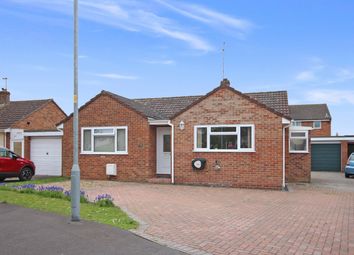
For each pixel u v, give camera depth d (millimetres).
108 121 21625
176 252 6945
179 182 19859
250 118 18781
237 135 18984
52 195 13133
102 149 21766
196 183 19531
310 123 52156
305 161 22797
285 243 7754
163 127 21750
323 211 11805
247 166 18719
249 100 18828
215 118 19406
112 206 11625
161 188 17781
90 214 10156
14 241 7359
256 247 7426
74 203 9141
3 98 33250
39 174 25172
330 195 16172
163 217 10328
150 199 13898
